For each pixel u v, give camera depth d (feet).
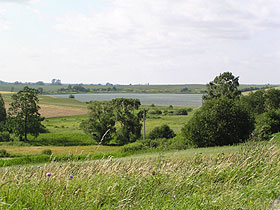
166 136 199.93
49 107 481.05
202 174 21.24
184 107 602.85
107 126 238.27
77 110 465.47
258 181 19.85
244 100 222.69
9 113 262.06
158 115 450.71
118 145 236.02
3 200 13.74
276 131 128.67
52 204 14.20
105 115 240.53
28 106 262.26
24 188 15.46
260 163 22.86
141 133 257.75
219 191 18.71
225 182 20.16
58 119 381.40
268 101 211.20
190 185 19.03
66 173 17.76
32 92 266.77
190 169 21.22
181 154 62.28
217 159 23.99
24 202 14.37
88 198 15.30
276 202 17.08
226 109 120.47
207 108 125.90
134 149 135.44
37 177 16.98
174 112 480.23
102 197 15.58
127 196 16.25
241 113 119.85
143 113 243.40
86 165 19.02
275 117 131.64
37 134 259.60
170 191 17.79
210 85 236.43
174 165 22.18
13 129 257.34
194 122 124.16
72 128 309.01
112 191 16.52
